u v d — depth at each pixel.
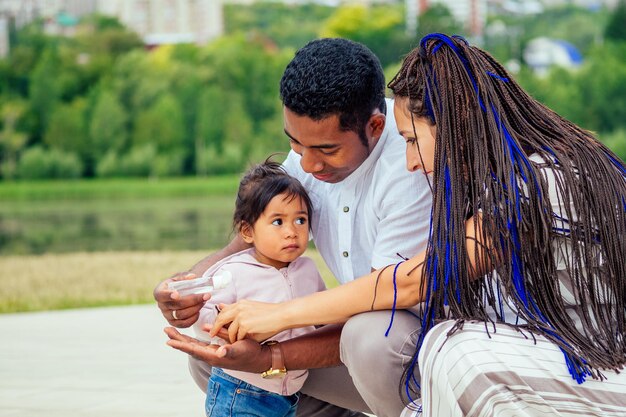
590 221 1.96
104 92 46.53
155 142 46.03
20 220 30.56
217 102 46.69
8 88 47.31
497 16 47.62
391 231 2.26
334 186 2.49
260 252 2.51
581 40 46.38
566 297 2.01
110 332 5.37
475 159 2.00
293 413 2.47
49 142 46.16
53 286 8.28
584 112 42.53
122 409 3.48
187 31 51.50
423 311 2.14
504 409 1.87
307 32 52.25
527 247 1.96
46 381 4.03
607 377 1.90
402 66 2.15
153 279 8.66
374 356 2.10
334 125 2.20
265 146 46.31
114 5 50.94
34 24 49.31
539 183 1.96
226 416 2.39
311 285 2.56
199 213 31.06
